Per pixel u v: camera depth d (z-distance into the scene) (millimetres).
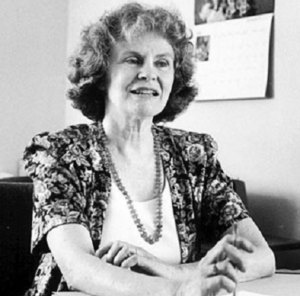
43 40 3264
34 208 1416
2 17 3133
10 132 3168
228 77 2518
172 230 1495
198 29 2631
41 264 1462
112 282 1191
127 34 1496
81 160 1471
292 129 2312
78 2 3270
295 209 2303
